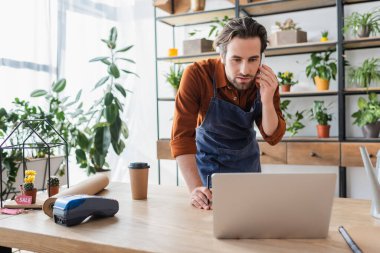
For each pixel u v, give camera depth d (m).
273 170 3.54
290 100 3.43
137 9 4.16
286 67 3.44
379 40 2.83
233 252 0.83
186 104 1.57
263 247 0.86
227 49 1.37
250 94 1.66
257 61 1.36
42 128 2.89
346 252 0.83
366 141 2.85
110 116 3.41
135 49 4.18
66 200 1.04
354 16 2.99
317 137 3.20
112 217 1.11
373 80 3.01
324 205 0.90
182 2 3.69
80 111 3.45
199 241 0.90
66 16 3.76
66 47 3.77
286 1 3.09
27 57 3.36
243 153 1.68
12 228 1.01
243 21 1.36
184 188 1.51
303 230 0.92
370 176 1.06
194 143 1.54
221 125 1.66
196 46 3.38
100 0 4.10
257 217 0.91
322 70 3.04
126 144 4.25
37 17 3.43
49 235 0.95
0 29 3.12
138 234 0.95
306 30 3.37
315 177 0.89
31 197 1.24
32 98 3.42
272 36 3.21
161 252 0.83
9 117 2.84
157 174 4.12
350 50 3.22
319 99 3.32
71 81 3.84
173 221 1.06
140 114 4.18
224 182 0.90
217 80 1.61
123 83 4.22
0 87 3.15
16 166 2.78
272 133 1.57
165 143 3.49
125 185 1.60
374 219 1.07
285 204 0.90
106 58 3.54
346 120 3.25
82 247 0.91
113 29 3.57
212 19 3.64
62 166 3.14
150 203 1.27
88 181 1.37
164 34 4.02
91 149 3.45
